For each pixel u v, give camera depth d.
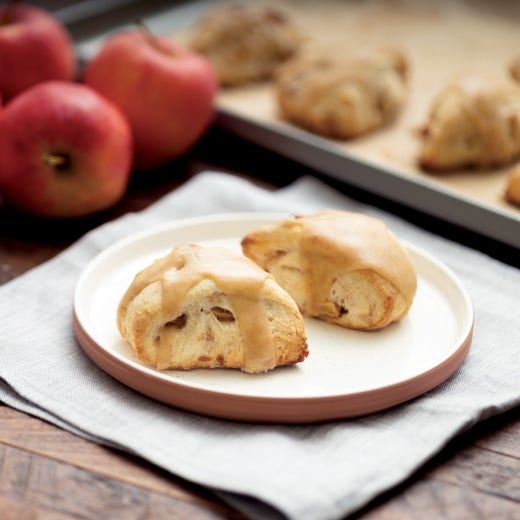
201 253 1.01
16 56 1.22
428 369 1.00
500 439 0.99
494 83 1.21
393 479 0.95
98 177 1.15
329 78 1.23
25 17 1.24
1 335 1.03
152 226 1.13
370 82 1.24
